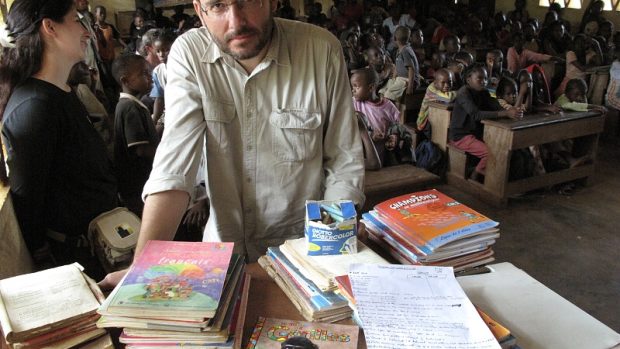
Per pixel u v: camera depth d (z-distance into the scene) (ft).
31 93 4.15
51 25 4.21
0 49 4.23
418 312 2.60
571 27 27.40
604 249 8.89
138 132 6.83
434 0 28.14
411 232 3.34
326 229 3.03
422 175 8.65
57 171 4.51
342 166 4.02
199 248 2.85
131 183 6.97
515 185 10.78
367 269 2.90
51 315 2.39
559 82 17.71
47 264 4.76
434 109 12.47
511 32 21.70
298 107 3.78
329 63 3.81
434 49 20.22
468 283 3.12
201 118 3.64
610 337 2.65
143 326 2.27
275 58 3.61
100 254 4.65
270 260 3.21
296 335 2.50
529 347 2.58
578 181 12.03
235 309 2.60
